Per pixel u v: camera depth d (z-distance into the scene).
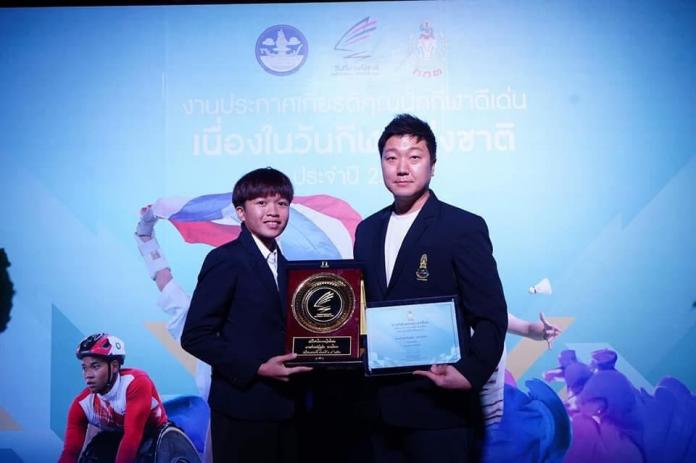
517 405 2.78
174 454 2.79
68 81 2.97
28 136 2.95
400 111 2.95
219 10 3.00
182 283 2.88
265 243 2.49
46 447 2.80
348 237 2.89
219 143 2.95
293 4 2.99
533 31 2.96
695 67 2.93
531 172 2.90
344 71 2.97
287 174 2.93
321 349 2.21
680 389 2.79
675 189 2.88
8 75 2.97
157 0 3.00
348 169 2.93
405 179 2.27
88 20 2.99
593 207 2.88
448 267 2.19
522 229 2.88
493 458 2.75
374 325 2.18
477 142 2.92
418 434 2.14
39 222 2.91
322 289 2.27
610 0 2.96
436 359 2.13
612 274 2.85
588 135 2.91
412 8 2.98
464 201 2.89
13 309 2.87
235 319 2.31
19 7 3.00
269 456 2.25
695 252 2.85
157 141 2.95
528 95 2.94
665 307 2.83
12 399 2.82
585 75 2.94
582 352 2.81
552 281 2.85
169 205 2.92
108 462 2.79
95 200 2.92
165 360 2.85
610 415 2.77
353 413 2.67
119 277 2.89
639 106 2.92
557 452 2.76
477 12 2.98
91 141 2.95
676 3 2.96
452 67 2.96
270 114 2.96
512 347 2.82
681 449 2.75
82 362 2.84
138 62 2.98
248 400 2.25
